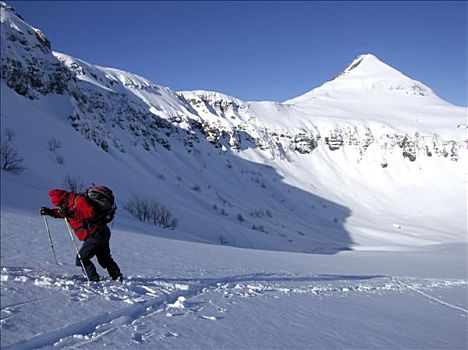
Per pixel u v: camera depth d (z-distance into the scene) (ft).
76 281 15.05
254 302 15.15
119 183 113.29
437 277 36.37
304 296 18.31
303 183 287.89
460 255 78.23
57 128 132.67
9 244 22.67
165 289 15.53
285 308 14.70
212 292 16.40
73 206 15.40
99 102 212.43
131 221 64.64
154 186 142.82
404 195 286.25
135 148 198.70
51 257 20.57
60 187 81.82
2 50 146.10
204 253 33.96
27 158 88.63
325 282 25.27
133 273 19.02
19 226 30.25
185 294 15.29
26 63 155.94
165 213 94.07
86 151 130.00
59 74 170.60
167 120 270.26
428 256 74.18
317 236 173.47
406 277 33.65
